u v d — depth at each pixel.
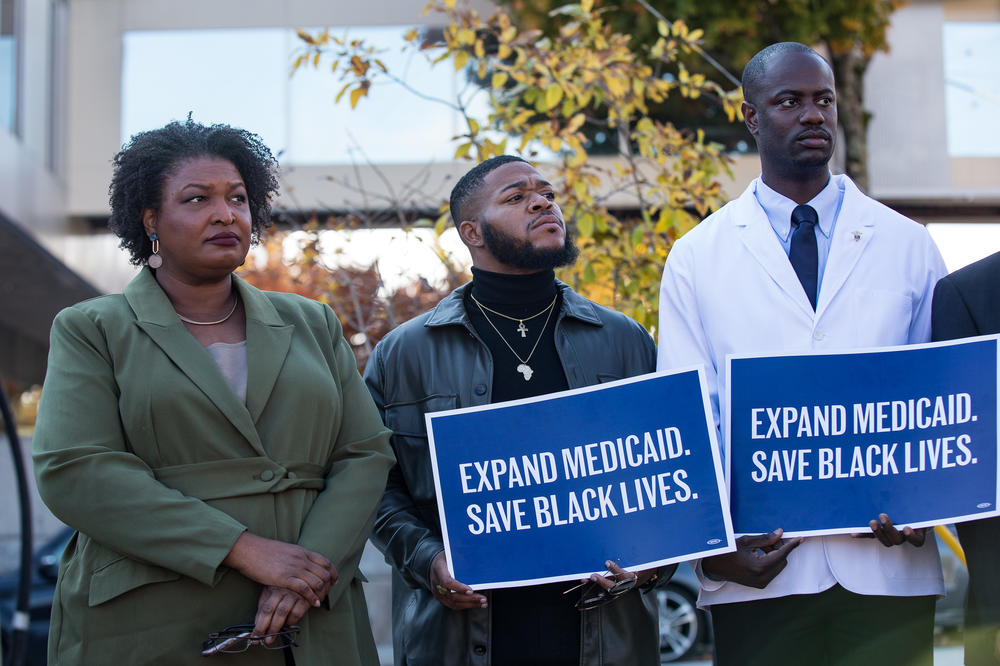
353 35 13.24
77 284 14.84
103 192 13.94
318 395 3.07
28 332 18.62
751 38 10.56
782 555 3.01
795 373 3.08
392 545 3.34
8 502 16.70
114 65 13.99
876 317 3.22
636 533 3.07
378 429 3.23
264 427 3.00
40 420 2.89
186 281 3.14
